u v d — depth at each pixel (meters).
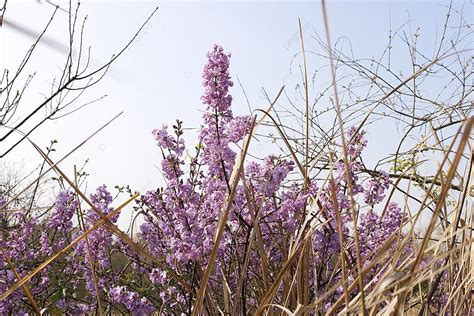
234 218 2.92
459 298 1.96
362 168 3.12
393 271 1.63
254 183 3.04
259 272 2.99
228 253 3.07
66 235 4.15
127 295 3.23
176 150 3.10
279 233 2.91
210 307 2.56
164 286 3.30
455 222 1.90
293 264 2.50
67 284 4.01
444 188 1.31
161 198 3.25
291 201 2.87
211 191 2.95
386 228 3.25
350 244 2.83
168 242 3.07
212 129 2.94
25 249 4.36
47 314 4.02
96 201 3.55
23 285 1.83
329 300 2.80
